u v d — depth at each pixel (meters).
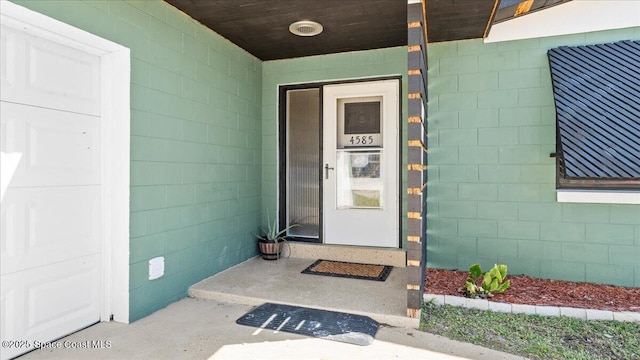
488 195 4.09
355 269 4.21
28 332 2.41
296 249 4.75
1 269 2.26
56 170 2.55
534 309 3.11
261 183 4.93
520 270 4.01
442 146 4.23
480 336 2.72
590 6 3.79
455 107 4.18
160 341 2.62
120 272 2.89
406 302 3.21
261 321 2.93
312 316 3.00
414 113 2.81
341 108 4.74
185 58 3.50
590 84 3.54
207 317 3.04
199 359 2.39
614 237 3.71
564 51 3.80
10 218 2.30
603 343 2.63
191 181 3.58
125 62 2.86
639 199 3.54
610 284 3.72
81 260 2.74
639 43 3.64
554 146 3.88
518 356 2.45
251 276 3.92
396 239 4.52
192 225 3.60
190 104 3.57
